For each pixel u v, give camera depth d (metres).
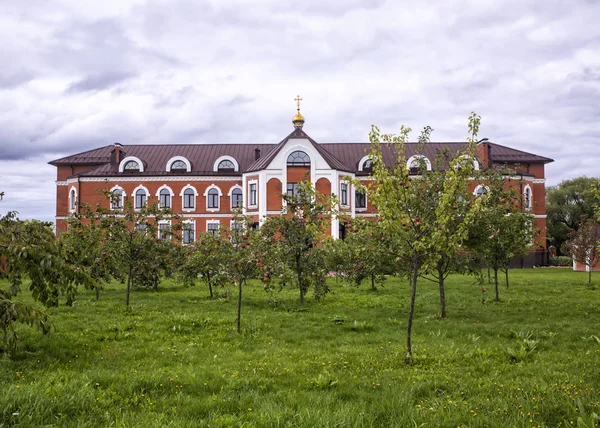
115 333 13.60
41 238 9.59
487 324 14.87
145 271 19.95
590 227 30.16
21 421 6.50
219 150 57.09
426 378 8.93
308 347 12.04
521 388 8.05
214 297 23.16
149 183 53.19
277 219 21.36
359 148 57.06
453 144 55.00
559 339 12.61
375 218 12.22
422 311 18.22
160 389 8.34
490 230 16.62
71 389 7.66
